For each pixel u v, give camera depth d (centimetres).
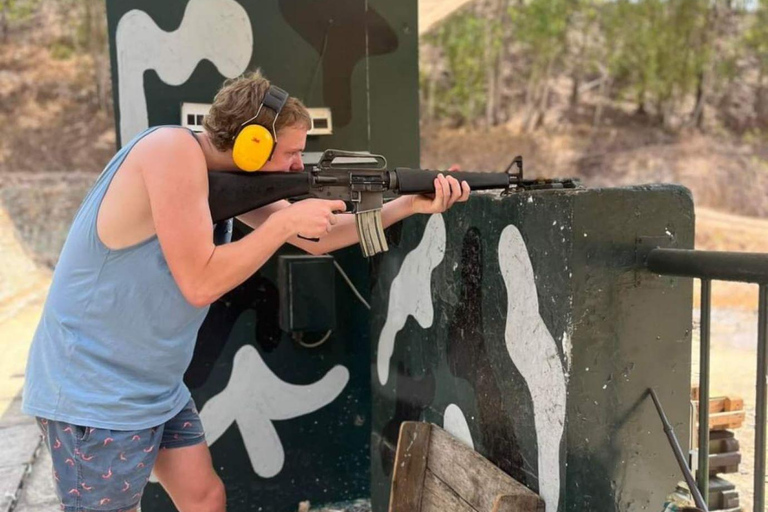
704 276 124
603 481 142
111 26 253
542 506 148
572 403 138
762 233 991
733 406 247
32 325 700
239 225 266
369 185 166
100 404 154
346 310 288
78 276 153
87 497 156
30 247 888
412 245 222
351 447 294
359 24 283
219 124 154
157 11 255
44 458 355
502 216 163
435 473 200
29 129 1044
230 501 278
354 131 288
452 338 196
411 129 297
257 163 155
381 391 259
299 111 159
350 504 294
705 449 134
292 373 282
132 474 160
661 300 142
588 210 135
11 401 464
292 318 269
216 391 272
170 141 147
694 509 132
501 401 168
